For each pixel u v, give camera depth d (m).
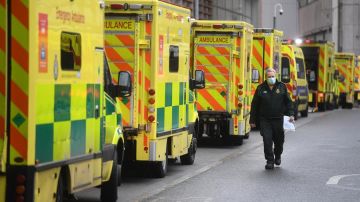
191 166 32.84
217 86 41.53
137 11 27.27
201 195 24.59
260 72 51.47
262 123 31.86
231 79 41.41
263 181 27.97
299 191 25.62
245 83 42.22
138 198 23.88
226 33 41.19
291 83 63.78
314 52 82.06
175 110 30.03
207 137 47.72
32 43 15.64
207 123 41.88
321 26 180.75
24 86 15.64
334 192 25.47
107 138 21.69
